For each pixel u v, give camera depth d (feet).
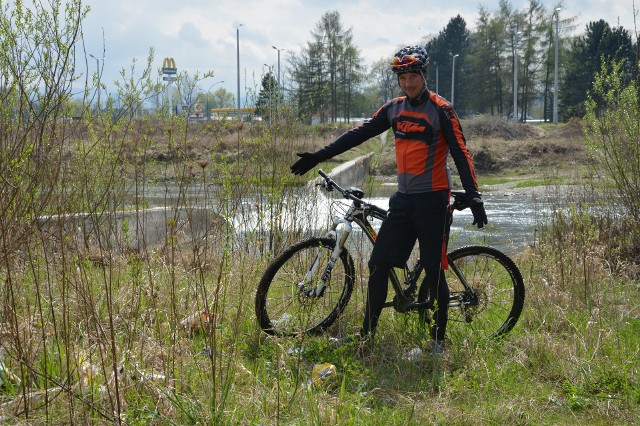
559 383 14.01
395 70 14.90
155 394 11.40
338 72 211.61
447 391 13.05
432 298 15.64
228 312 15.02
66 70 12.27
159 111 16.44
